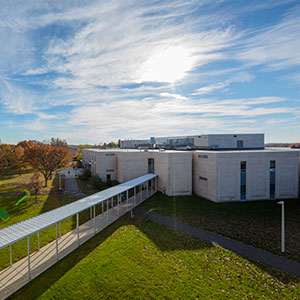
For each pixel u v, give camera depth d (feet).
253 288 36.76
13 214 77.77
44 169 137.80
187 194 107.45
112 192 73.05
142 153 126.41
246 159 96.07
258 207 85.92
